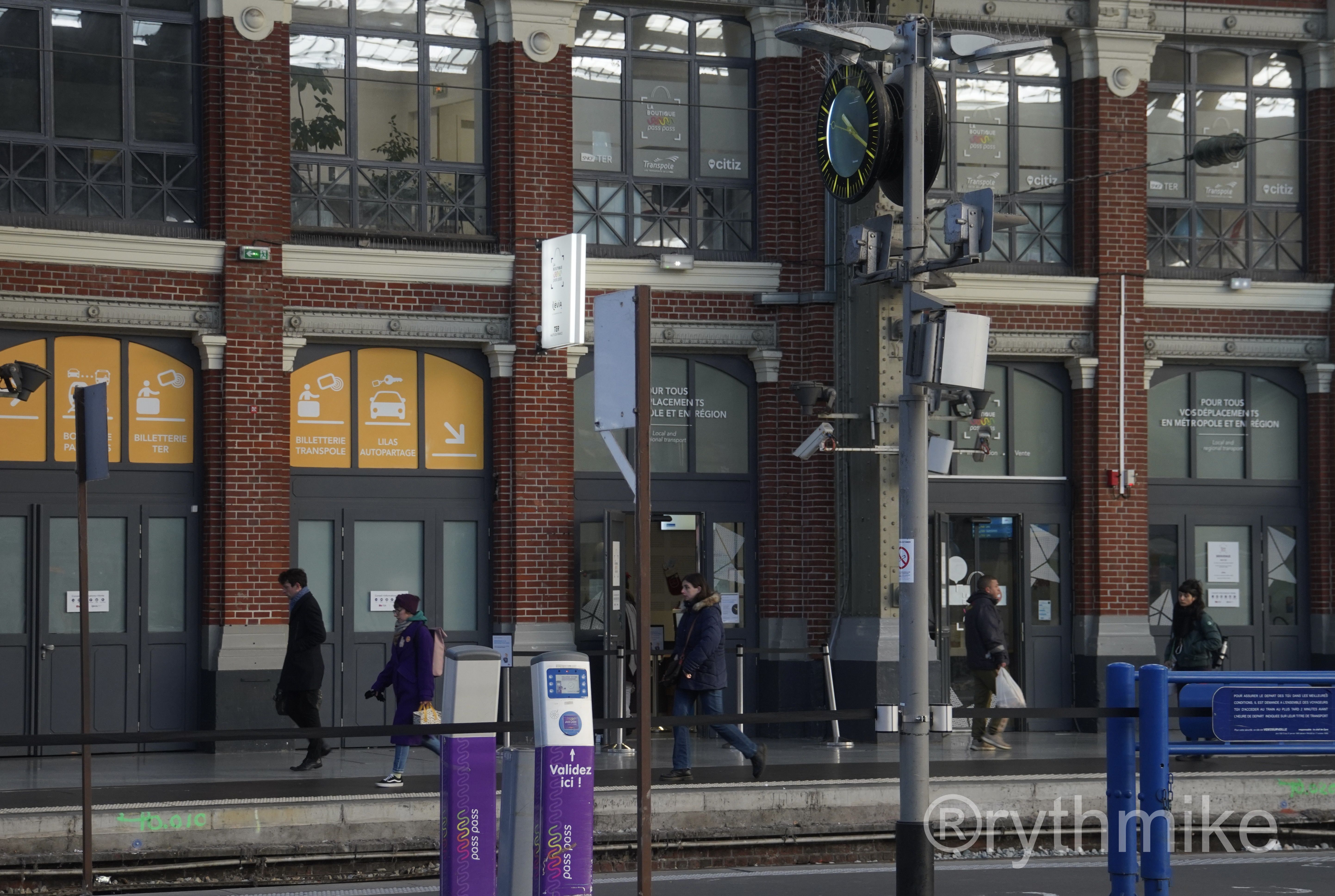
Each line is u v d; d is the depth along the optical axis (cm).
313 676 1548
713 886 1134
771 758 1659
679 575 1947
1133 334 2027
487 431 1891
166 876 1169
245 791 1354
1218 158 1892
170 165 1786
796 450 1944
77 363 1747
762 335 1948
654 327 1916
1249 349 2078
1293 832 1387
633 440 1936
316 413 1833
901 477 966
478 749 887
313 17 1842
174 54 1792
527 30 1883
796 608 1938
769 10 1956
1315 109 2117
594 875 1197
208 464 1766
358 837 1230
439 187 1883
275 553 1773
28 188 1730
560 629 1864
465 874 878
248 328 1773
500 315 1877
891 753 1720
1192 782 1384
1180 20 2053
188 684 1770
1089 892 1092
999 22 1995
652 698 1939
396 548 1856
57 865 1143
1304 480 2117
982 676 1766
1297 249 2125
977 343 950
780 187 1959
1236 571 2095
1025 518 2020
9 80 1730
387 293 1834
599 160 1936
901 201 1005
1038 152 2045
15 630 1719
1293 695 980
